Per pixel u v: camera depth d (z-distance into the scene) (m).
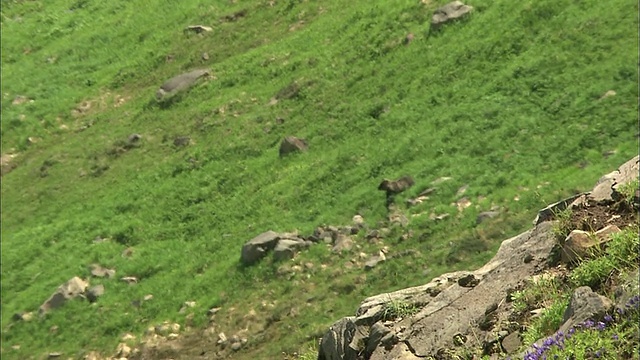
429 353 15.98
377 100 73.88
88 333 60.94
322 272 55.81
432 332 16.52
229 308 56.66
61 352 60.19
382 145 67.50
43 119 99.88
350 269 54.84
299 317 52.44
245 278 58.59
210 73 93.25
